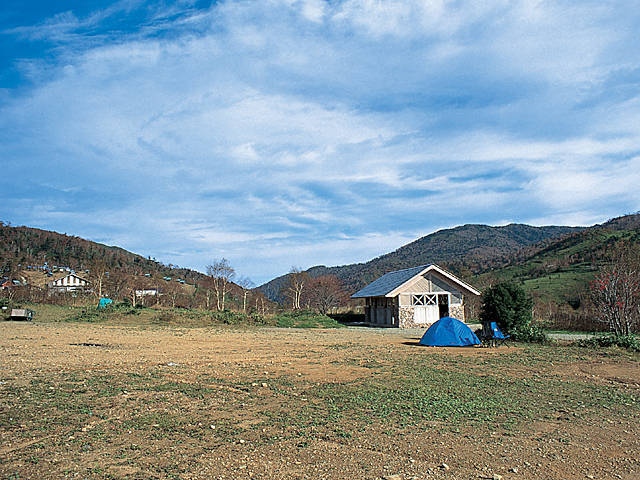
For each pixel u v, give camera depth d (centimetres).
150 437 604
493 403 829
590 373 1185
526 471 528
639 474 530
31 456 530
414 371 1152
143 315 2866
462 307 3222
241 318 2927
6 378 948
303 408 766
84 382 924
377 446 592
